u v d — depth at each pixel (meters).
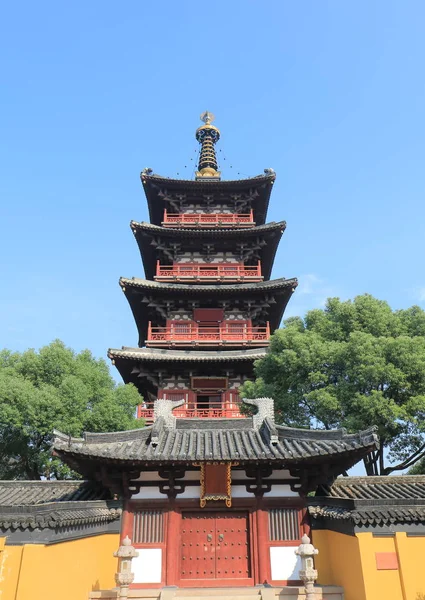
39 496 17.30
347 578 14.01
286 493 16.28
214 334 35.72
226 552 15.67
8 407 25.16
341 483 17.62
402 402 22.52
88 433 16.61
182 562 15.52
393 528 13.23
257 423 18.58
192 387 34.12
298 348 24.98
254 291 36.16
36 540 11.21
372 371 21.95
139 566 15.19
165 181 40.19
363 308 26.64
